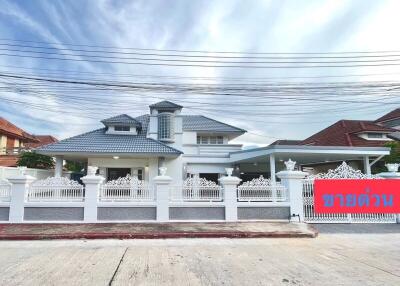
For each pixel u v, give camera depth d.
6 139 30.22
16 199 10.86
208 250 7.54
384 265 6.23
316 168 25.62
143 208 11.23
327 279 5.34
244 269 5.92
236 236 9.14
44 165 22.70
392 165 12.06
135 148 18.48
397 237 9.23
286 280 5.28
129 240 8.72
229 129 24.83
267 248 7.79
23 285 4.97
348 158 19.33
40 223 10.62
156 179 11.34
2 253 7.14
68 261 6.43
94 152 17.62
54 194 11.05
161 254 7.09
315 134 28.41
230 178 11.54
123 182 11.34
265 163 23.73
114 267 6.00
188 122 25.89
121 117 20.66
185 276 5.48
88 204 11.02
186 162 22.02
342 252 7.37
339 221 11.47
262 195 11.67
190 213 11.32
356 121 25.45
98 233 9.03
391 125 29.23
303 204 11.65
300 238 9.10
